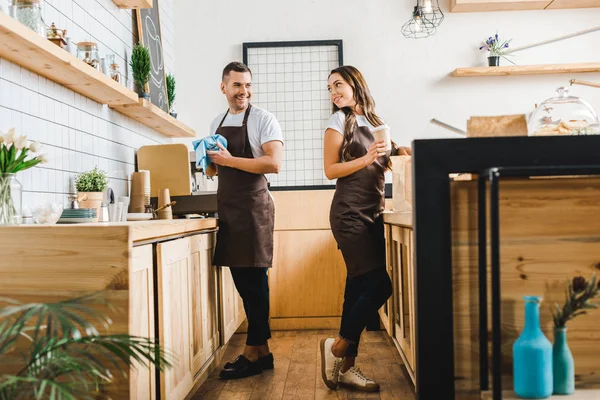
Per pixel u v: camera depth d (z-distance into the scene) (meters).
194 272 2.70
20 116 2.38
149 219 3.29
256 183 3.11
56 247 1.76
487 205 1.84
